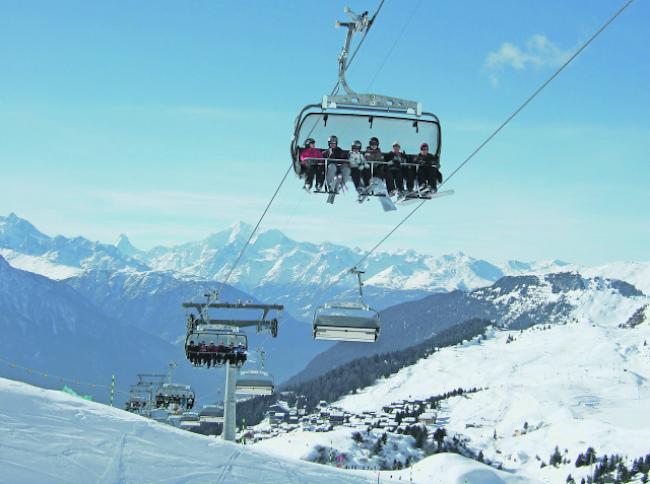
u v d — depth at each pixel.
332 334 24.78
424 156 19.14
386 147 19.17
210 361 43.59
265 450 34.16
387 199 19.36
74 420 29.95
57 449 26.03
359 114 18.98
